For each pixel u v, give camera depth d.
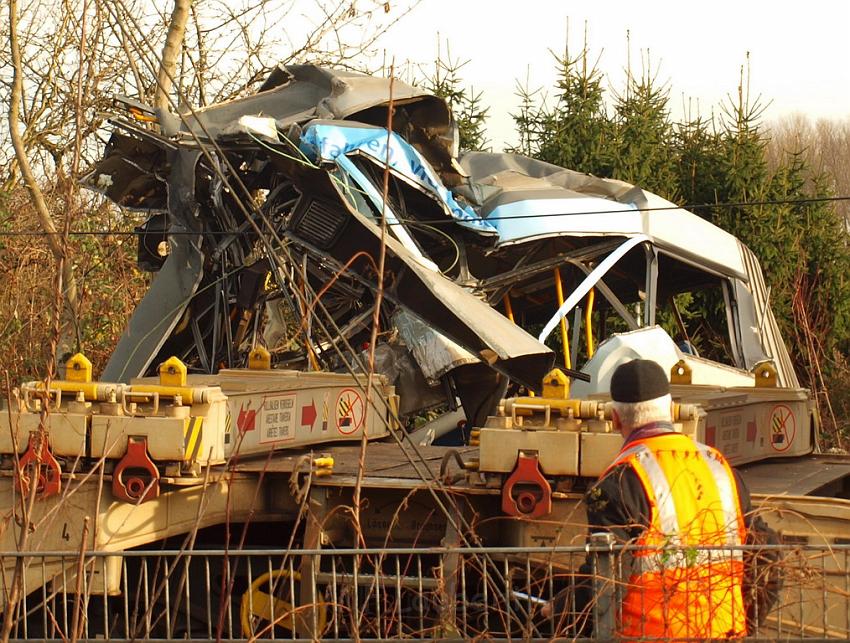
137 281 16.08
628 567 4.11
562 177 14.21
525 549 4.23
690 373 9.00
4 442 5.62
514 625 5.49
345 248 10.74
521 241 12.45
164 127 10.88
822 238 20.91
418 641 4.47
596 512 4.22
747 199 20.88
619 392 4.43
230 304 11.87
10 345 11.29
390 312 11.27
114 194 12.45
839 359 19.77
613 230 13.01
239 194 11.43
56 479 5.52
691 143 21.64
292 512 6.46
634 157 20.47
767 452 8.12
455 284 10.72
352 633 4.64
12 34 12.40
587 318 13.31
